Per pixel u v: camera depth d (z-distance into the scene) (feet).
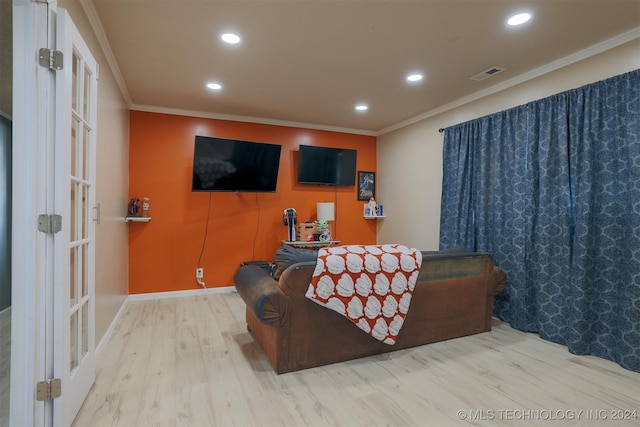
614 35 8.34
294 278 7.40
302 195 16.74
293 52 9.27
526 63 9.91
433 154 14.56
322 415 6.08
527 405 6.43
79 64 6.13
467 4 7.11
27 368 4.92
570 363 8.21
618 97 8.31
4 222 11.82
